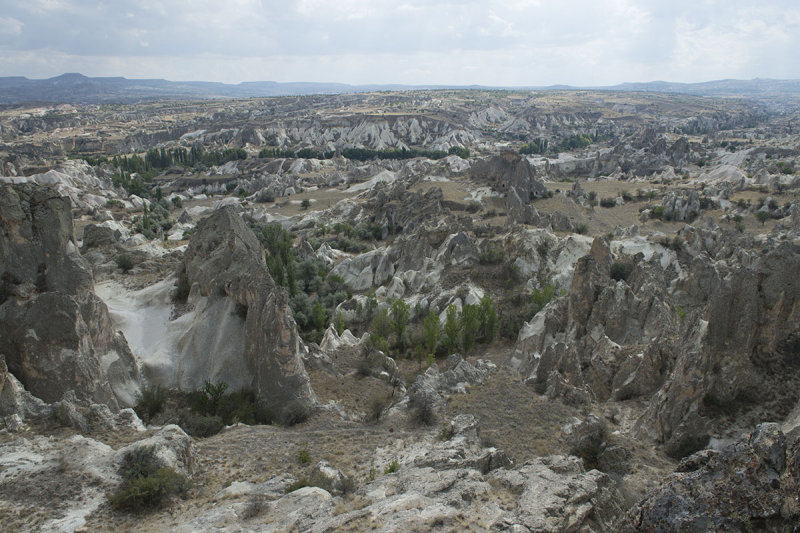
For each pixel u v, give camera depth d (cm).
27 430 3341
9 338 3856
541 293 7694
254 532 2434
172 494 2870
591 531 2280
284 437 3875
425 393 4462
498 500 2509
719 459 1719
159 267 6512
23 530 2491
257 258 5359
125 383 4406
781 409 3503
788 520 1509
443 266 9319
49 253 4162
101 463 2978
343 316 8488
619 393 4497
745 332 3628
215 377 4788
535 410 4209
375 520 2356
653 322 5209
